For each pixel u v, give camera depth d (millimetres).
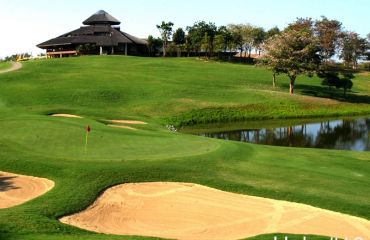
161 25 127812
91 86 63688
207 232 16141
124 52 122125
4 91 59625
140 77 73312
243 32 141500
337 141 43625
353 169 24766
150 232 16125
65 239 14023
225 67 94812
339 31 136625
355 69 123750
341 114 61656
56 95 58250
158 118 52188
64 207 17609
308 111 60625
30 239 13844
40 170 21906
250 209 18312
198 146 28141
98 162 23094
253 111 58062
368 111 64375
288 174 22578
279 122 55344
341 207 18359
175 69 87500
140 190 20172
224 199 19391
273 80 75250
